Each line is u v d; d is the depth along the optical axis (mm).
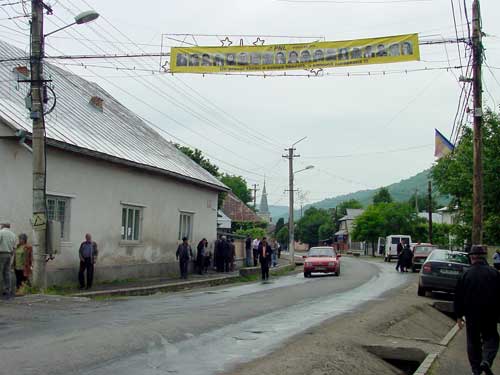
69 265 20391
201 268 30266
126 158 23219
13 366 7375
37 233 16531
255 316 13062
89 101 27219
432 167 34062
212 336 10266
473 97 19672
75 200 20703
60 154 19875
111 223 23062
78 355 8164
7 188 17969
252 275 31062
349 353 9641
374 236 78188
